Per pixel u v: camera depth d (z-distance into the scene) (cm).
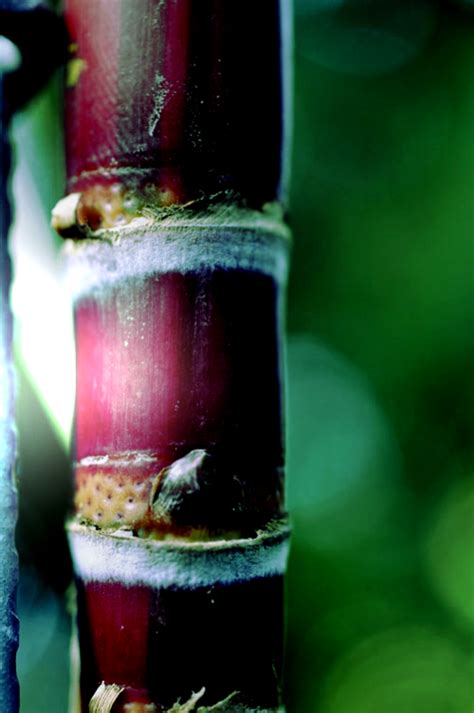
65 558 67
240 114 39
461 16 125
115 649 38
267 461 38
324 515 124
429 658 117
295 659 116
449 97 125
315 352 126
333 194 126
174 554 37
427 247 123
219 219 38
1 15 40
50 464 59
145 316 38
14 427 39
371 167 126
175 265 38
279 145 39
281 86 40
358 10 127
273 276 39
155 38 39
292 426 126
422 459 126
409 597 121
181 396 38
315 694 114
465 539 120
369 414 128
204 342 38
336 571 121
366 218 126
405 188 125
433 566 122
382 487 126
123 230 38
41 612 78
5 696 38
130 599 38
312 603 119
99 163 39
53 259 48
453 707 113
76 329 39
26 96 42
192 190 38
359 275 125
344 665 116
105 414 38
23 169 49
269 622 38
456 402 124
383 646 117
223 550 38
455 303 121
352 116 126
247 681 38
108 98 39
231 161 38
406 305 124
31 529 66
